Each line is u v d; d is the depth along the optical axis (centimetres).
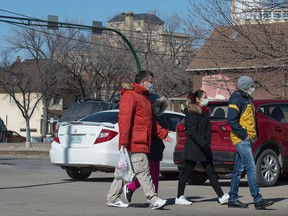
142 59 5619
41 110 7694
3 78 6256
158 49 5712
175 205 1020
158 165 999
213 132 1331
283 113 1409
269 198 1144
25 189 1277
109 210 949
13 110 8075
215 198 1126
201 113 1002
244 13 2209
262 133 1340
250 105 981
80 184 1420
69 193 1200
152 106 983
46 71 5831
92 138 1448
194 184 1455
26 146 3950
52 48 5788
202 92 1011
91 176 1703
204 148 1005
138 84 946
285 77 2175
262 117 1359
